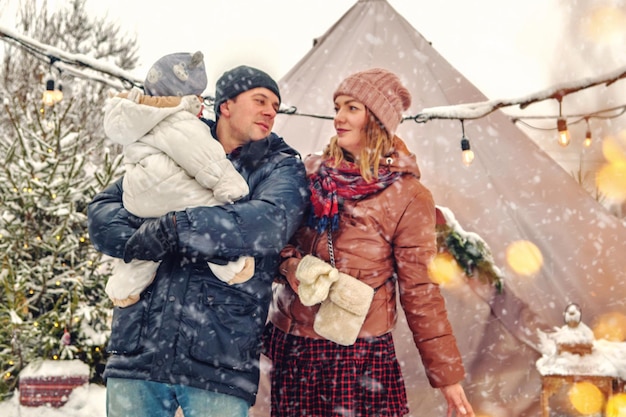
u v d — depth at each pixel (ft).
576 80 16.97
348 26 20.72
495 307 17.03
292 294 10.00
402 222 9.94
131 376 8.54
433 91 19.62
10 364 18.97
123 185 9.05
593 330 17.80
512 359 16.99
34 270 19.80
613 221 18.34
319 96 19.70
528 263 17.85
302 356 9.82
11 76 53.52
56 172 20.88
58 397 17.39
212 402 8.53
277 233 8.82
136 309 8.73
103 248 9.05
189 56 9.57
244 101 9.71
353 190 9.89
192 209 8.45
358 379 9.64
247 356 8.79
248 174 9.56
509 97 17.24
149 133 8.95
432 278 9.98
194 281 8.70
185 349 8.47
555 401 16.38
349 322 9.38
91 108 52.80
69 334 18.95
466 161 17.26
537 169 18.81
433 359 9.89
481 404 16.81
